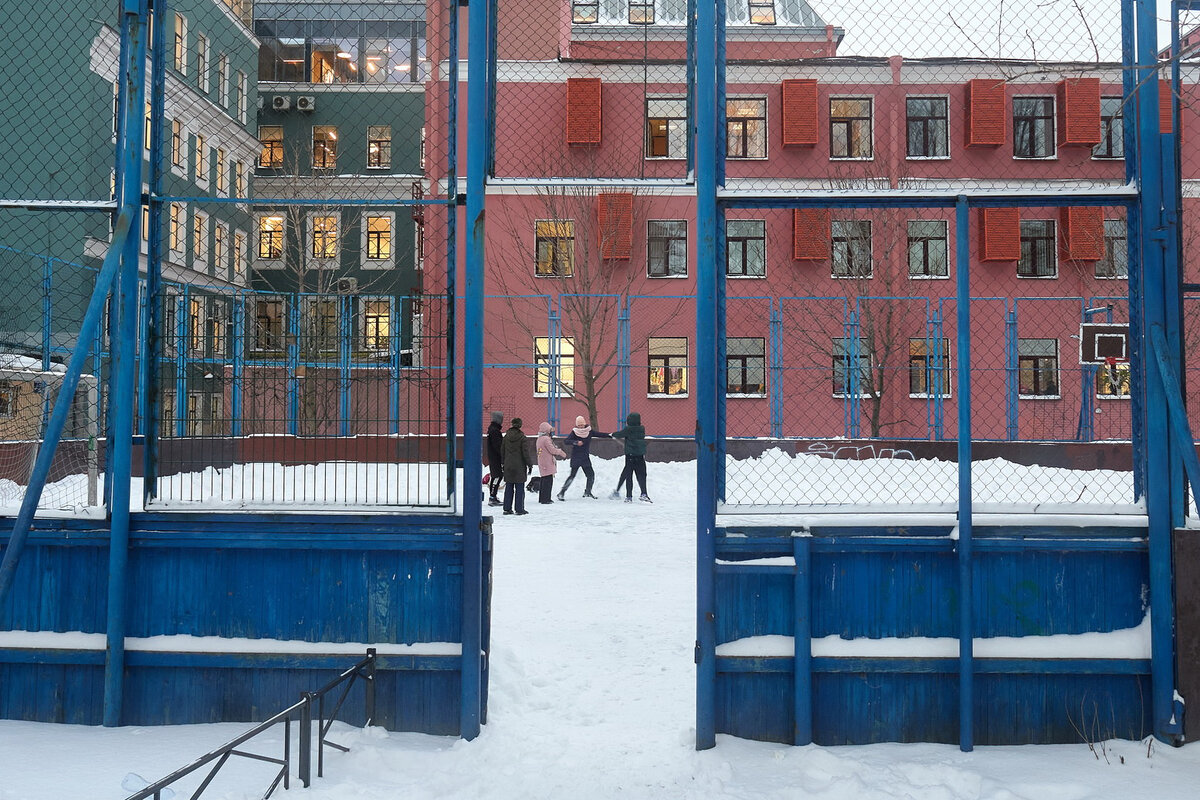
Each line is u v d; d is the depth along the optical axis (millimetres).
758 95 23828
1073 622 4617
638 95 23375
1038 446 15852
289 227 30094
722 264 4695
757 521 4617
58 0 13883
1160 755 4328
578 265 24406
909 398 23844
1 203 4801
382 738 4590
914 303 23969
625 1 23297
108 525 4809
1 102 13711
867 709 4613
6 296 15352
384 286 31578
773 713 4617
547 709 5238
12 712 4836
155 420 4922
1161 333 4566
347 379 5566
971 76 18594
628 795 3953
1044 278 24422
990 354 23953
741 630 4629
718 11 4754
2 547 4805
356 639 4750
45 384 10039
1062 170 23156
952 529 4602
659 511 13961
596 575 8523
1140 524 4590
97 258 19438
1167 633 4480
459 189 5105
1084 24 5152
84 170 13359
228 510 4781
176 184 22531
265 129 34469
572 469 16094
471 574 4629
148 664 4730
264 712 4750
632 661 6082
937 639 4605
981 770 4164
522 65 22766
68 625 4844
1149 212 4594
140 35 4836
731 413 24781
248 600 4781
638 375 25297
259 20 33812
